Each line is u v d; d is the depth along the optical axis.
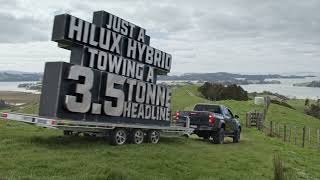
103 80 15.41
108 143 15.56
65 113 14.11
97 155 12.88
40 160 11.17
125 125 15.64
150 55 18.27
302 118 54.91
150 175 11.32
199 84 109.62
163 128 17.89
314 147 28.80
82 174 10.16
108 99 15.66
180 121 21.58
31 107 34.19
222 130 21.66
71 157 12.05
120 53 16.66
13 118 14.33
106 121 15.56
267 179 13.23
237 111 50.59
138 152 14.38
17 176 9.31
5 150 12.23
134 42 17.36
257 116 37.28
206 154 16.66
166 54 19.30
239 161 16.03
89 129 14.45
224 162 15.30
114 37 16.27
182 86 99.81
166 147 16.66
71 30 14.48
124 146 15.32
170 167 12.88
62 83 13.97
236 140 23.69
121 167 11.58
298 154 21.53
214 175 12.78
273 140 27.42
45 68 14.44
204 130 21.09
